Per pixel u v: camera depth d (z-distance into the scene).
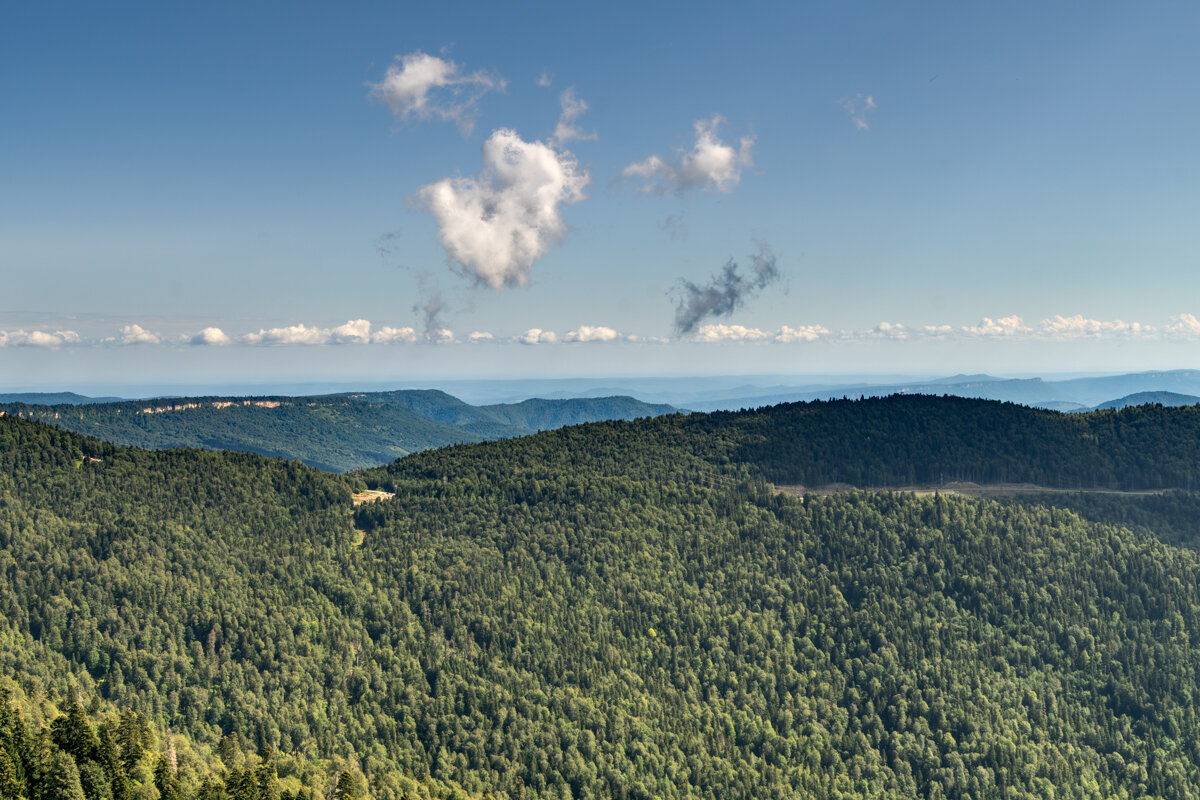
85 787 162.00
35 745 164.75
